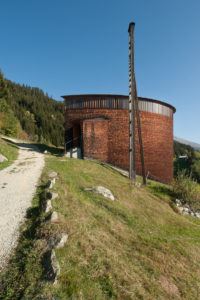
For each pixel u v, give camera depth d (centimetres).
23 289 706
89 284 754
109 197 1597
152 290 859
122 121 2961
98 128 2888
